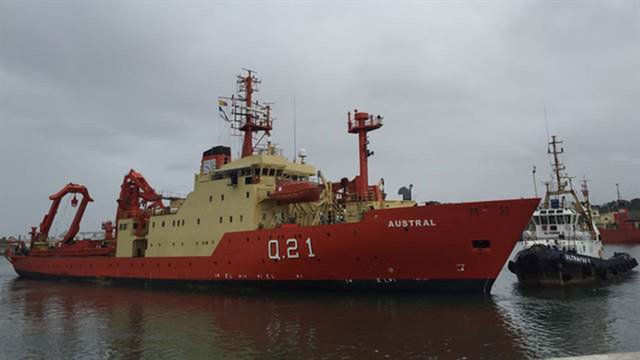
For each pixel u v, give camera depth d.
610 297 27.20
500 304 22.44
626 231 97.19
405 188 31.42
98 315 24.28
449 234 22.22
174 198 36.09
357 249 23.95
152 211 37.72
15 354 17.02
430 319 19.55
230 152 33.66
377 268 24.00
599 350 15.40
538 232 39.16
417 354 14.95
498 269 21.70
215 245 30.25
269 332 18.39
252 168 29.42
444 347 15.68
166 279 33.09
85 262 41.53
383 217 23.31
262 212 29.09
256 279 27.67
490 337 16.89
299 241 25.56
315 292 26.06
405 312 20.88
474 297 22.70
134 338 18.73
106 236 44.25
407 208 22.84
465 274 22.53
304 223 28.73
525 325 18.94
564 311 22.36
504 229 21.27
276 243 26.50
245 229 28.75
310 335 17.64
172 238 33.31
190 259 31.56
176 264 32.50
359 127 27.72
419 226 22.62
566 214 37.59
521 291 30.23
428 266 23.08
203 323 20.58
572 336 17.23
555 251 33.31
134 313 24.14
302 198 26.50
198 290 30.86
